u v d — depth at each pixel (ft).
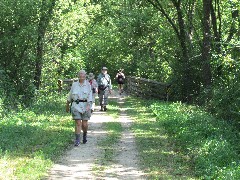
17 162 30.37
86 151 37.11
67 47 105.40
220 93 51.88
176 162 32.68
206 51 63.46
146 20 103.96
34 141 38.52
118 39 135.85
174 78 77.71
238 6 51.19
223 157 30.91
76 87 39.86
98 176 28.63
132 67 128.47
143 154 35.58
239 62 49.08
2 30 63.36
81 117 39.91
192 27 81.00
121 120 59.31
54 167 30.63
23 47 65.36
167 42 88.33
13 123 46.62
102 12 136.87
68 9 83.56
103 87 70.54
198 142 36.58
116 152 36.73
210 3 64.23
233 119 48.32
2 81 62.85
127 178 28.27
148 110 70.08
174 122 49.19
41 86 84.23
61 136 41.81
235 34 64.54
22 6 62.44
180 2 76.89
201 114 52.60
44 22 68.18
